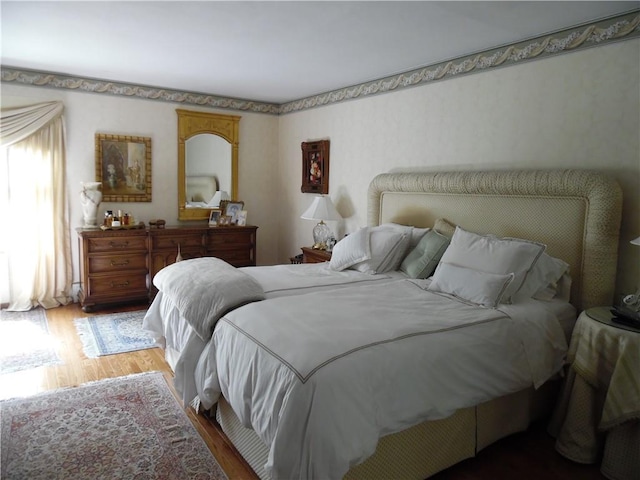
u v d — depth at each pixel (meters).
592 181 2.63
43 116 4.41
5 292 4.55
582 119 2.81
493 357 2.21
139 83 4.89
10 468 2.13
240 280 2.68
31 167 4.45
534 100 3.06
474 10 2.62
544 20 2.75
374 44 3.30
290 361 1.81
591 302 2.67
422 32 3.02
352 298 2.61
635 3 2.47
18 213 4.45
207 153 5.47
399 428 1.86
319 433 1.63
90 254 4.48
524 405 2.53
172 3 2.61
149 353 3.56
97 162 4.79
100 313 4.52
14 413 2.62
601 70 2.71
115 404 2.75
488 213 3.25
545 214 2.91
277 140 6.01
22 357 3.41
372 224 4.26
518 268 2.64
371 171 4.48
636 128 2.57
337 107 4.89
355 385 1.75
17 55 3.81
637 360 2.08
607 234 2.59
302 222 5.63
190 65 4.03
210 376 2.35
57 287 4.70
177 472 2.14
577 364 2.31
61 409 2.68
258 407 1.88
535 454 2.38
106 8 2.70
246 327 2.20
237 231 5.36
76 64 4.09
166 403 2.78
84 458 2.22
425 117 3.87
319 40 3.23
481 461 2.32
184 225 5.43
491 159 3.36
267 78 4.47
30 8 2.70
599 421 2.26
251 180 5.86
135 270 4.74
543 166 3.04
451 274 2.79
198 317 2.49
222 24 2.94
